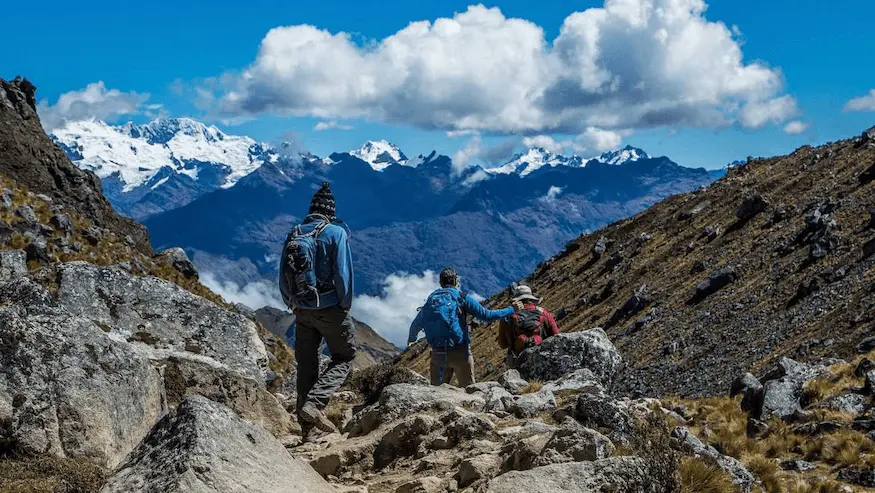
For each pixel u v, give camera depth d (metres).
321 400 9.07
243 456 5.35
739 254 84.00
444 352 11.50
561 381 10.09
